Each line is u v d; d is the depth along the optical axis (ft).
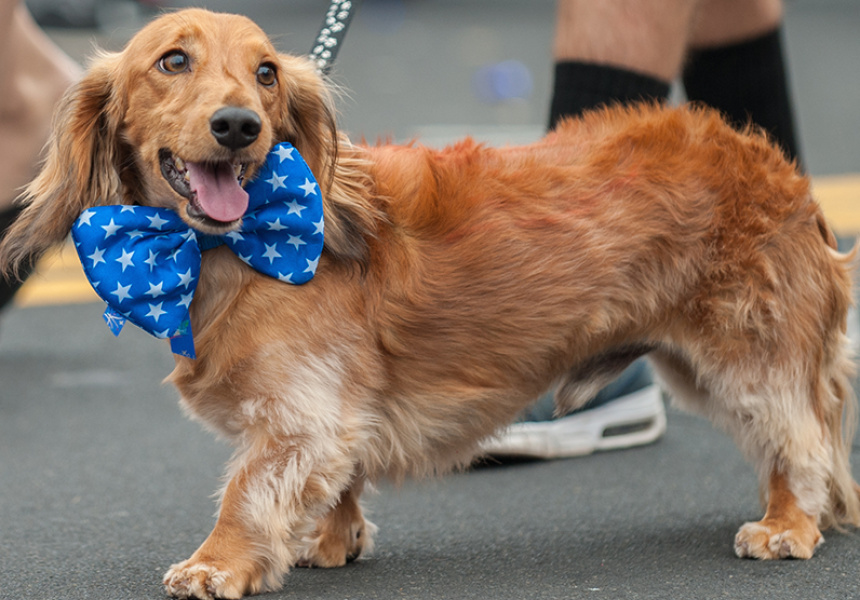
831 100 61.67
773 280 13.62
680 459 18.37
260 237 12.16
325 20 14.83
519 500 16.30
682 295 13.66
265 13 95.45
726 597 11.98
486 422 13.60
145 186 12.66
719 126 14.16
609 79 16.71
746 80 19.12
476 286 13.04
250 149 11.50
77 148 12.59
